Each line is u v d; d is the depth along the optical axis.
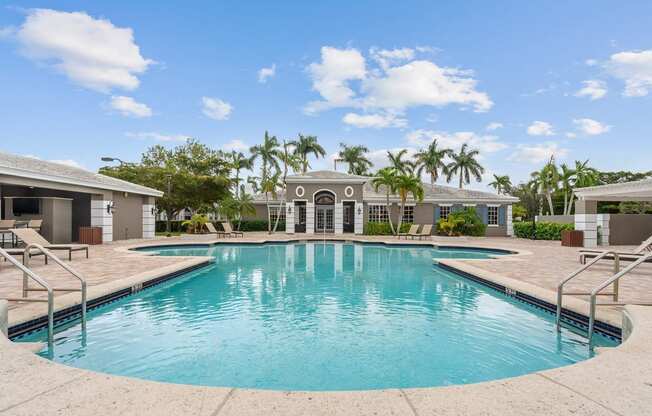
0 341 3.80
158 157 39.78
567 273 9.84
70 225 18.80
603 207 38.22
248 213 34.81
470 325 6.22
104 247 16.88
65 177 16.27
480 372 4.41
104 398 2.63
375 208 31.12
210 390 2.80
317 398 2.69
